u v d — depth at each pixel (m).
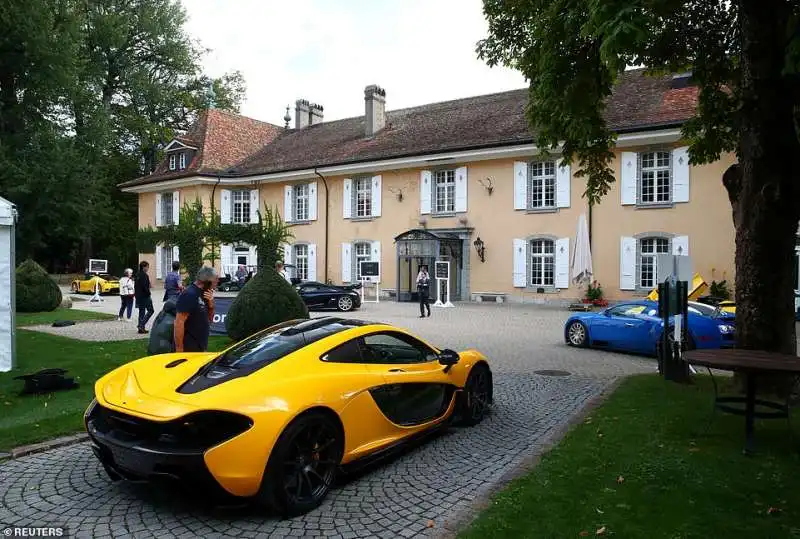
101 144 32.38
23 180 27.19
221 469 3.64
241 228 22.86
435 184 25.77
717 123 9.19
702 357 5.14
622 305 11.84
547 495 3.96
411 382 5.21
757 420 5.81
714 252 19.42
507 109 26.08
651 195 20.81
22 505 4.11
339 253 28.77
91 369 8.70
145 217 35.69
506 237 23.70
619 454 4.81
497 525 3.51
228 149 34.06
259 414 3.79
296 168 29.36
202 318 6.55
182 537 3.62
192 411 3.70
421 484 4.52
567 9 7.07
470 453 5.27
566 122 8.58
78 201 29.86
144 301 13.28
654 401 6.73
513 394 7.66
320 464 4.19
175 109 43.81
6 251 8.49
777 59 6.18
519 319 17.53
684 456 4.73
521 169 23.23
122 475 4.07
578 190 22.00
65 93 28.86
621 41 5.10
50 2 27.91
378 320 17.17
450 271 25.48
